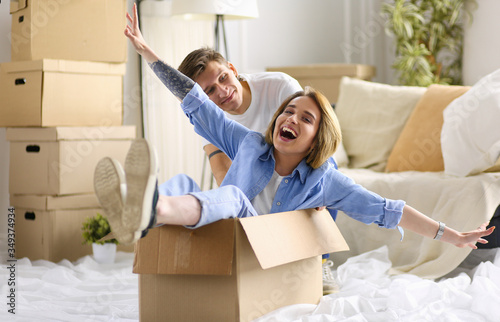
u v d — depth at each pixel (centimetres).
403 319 171
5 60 332
